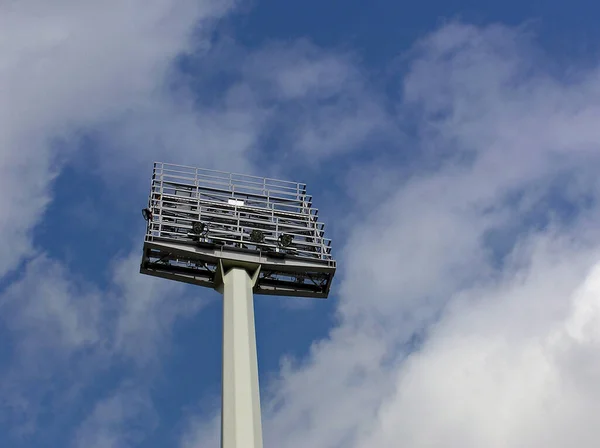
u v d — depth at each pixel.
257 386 51.88
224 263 58.41
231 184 63.09
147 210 58.97
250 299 56.84
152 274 58.19
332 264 59.78
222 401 50.88
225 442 49.00
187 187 62.06
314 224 62.28
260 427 50.09
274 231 60.59
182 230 59.47
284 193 63.84
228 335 54.22
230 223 60.50
